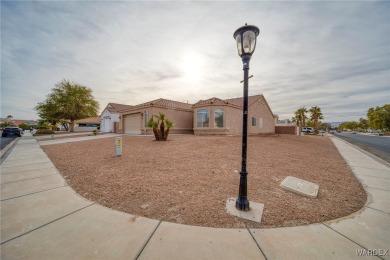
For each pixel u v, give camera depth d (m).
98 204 3.50
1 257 2.09
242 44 3.24
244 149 3.27
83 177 5.11
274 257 2.14
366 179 5.29
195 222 2.87
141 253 2.19
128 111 22.94
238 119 20.48
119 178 4.95
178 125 21.48
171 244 2.35
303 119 53.47
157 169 5.76
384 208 3.46
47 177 5.18
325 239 2.49
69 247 2.28
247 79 3.28
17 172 5.70
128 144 11.46
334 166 6.73
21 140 17.11
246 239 2.47
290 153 8.95
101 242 2.38
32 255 2.13
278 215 3.12
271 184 4.59
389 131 49.38
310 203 3.61
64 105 30.53
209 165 6.21
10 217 2.99
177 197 3.78
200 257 2.13
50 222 2.85
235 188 4.28
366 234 2.62
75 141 14.39
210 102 17.98
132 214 3.12
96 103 33.69
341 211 3.31
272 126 30.34
